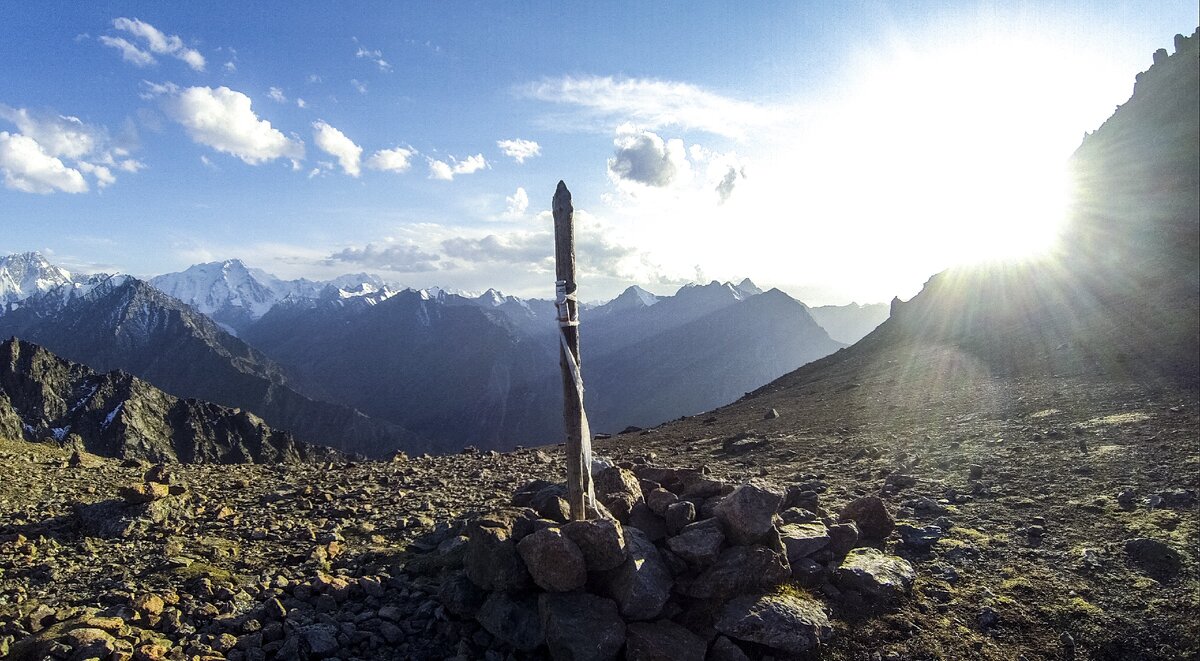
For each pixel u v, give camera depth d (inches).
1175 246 1955.0
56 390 6176.2
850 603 340.5
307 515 554.3
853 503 450.6
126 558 421.7
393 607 348.5
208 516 535.2
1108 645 302.0
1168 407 725.3
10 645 291.0
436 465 944.9
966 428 855.7
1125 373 1014.4
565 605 305.0
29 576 385.4
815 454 840.3
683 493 442.3
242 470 847.7
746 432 1155.9
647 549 347.3
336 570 409.7
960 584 362.3
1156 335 1216.8
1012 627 321.1
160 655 284.2
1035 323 1856.5
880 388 1587.1
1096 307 1729.8
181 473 799.7
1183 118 2866.6
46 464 763.4
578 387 352.5
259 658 295.0
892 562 374.9
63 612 330.0
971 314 2456.9
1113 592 336.5
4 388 5802.2
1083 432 684.1
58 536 462.3
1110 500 455.8
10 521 499.8
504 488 690.8
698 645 293.7
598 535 321.7
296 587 362.3
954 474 598.9
